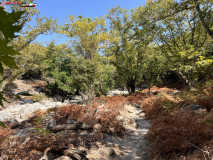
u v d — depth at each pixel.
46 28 12.55
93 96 13.56
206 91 6.93
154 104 7.75
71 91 22.12
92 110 6.88
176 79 27.28
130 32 17.42
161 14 7.66
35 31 12.15
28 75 31.67
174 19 10.30
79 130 4.85
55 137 4.09
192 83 10.07
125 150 4.05
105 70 19.03
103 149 3.84
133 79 19.47
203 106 5.31
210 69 8.12
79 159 3.33
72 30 20.88
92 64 15.87
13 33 0.43
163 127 3.68
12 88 20.97
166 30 10.80
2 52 0.41
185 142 3.06
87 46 20.73
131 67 18.59
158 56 16.73
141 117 7.55
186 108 5.15
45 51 23.08
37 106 11.48
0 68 0.42
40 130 4.47
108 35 20.41
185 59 7.88
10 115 9.02
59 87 21.75
